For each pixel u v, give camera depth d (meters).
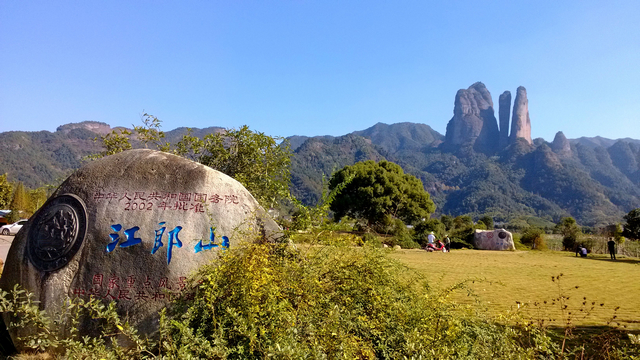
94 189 5.12
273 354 3.04
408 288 4.75
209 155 8.84
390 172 35.59
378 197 33.25
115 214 4.94
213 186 5.17
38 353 4.66
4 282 4.98
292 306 3.73
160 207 4.98
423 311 4.00
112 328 4.36
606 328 6.19
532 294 9.21
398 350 3.74
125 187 5.10
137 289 4.66
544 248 30.27
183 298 4.43
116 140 9.28
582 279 12.26
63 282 4.76
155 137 8.81
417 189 36.88
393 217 32.94
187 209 4.98
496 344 3.92
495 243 28.12
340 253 4.50
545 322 6.50
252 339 3.18
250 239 4.73
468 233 29.89
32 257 4.92
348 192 34.84
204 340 3.34
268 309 3.42
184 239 4.82
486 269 14.20
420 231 30.48
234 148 8.67
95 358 3.35
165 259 4.73
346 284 4.18
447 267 14.48
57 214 5.02
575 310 7.58
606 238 29.62
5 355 4.72
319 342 3.36
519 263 17.20
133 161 5.31
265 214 5.29
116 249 4.80
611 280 12.12
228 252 4.27
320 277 4.20
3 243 19.33
